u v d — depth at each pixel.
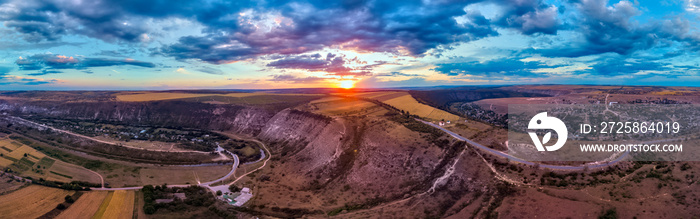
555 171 103.06
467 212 88.00
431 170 116.81
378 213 94.56
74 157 143.62
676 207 73.62
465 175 107.94
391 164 125.31
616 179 96.19
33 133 182.50
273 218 94.81
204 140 194.75
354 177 125.12
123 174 127.31
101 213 92.69
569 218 74.81
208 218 92.44
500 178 102.44
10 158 134.38
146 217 90.31
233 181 129.00
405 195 106.75
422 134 142.50
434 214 90.56
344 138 154.88
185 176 132.12
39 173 120.69
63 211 93.69
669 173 95.00
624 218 72.50
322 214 98.19
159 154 156.50
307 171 138.50
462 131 148.38
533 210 80.69
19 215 90.19
